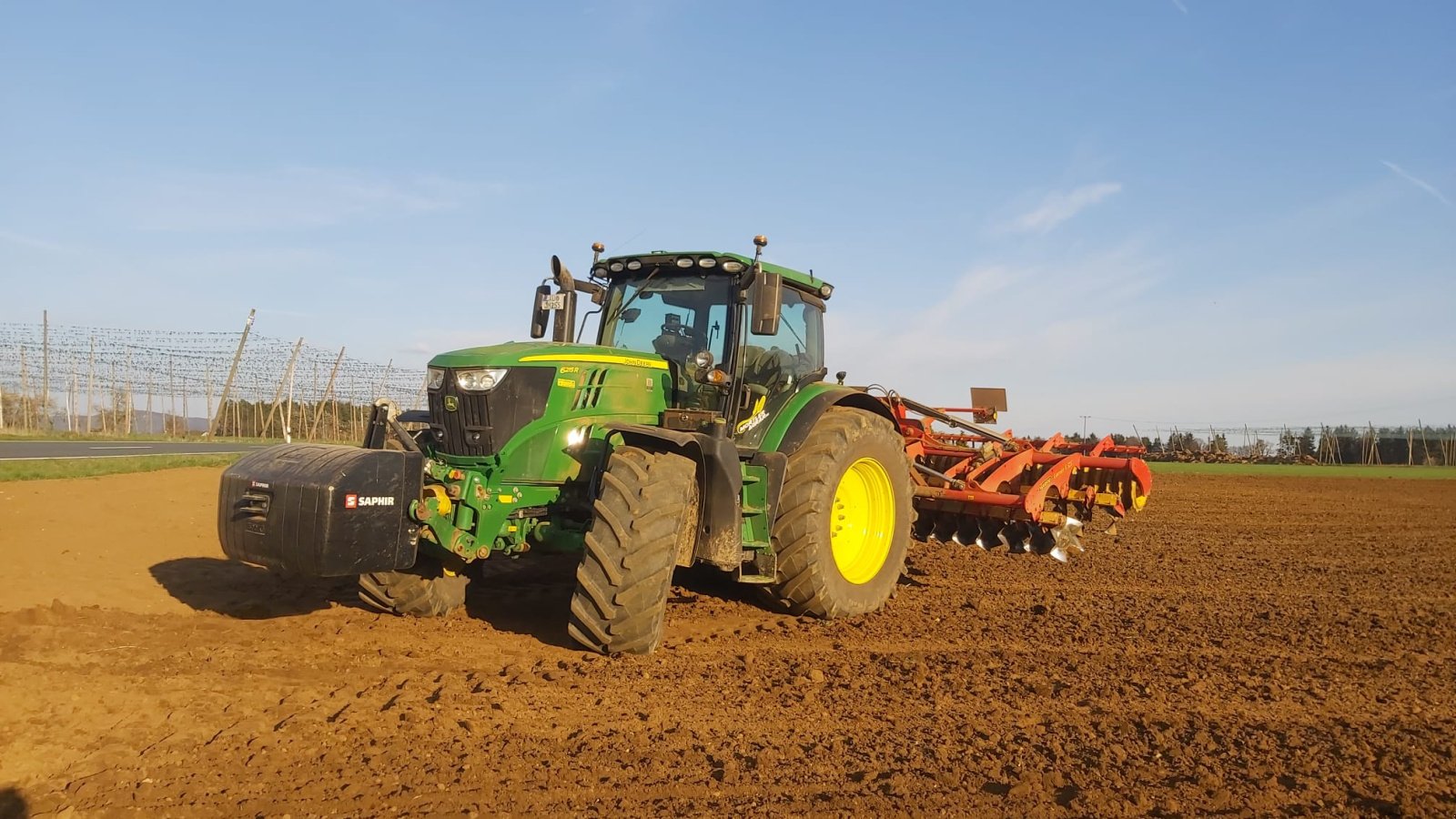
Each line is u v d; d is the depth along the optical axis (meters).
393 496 4.76
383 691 4.26
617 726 3.86
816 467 5.99
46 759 3.38
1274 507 16.78
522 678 4.51
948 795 3.24
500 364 5.31
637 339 6.46
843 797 3.20
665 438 5.10
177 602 5.99
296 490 4.61
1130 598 7.29
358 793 3.15
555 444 5.43
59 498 9.25
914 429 8.30
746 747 3.66
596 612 4.85
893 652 5.34
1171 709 4.30
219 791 3.15
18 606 5.65
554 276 6.40
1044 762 3.57
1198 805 3.21
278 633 5.25
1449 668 5.16
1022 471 8.00
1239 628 6.16
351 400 34.78
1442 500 18.88
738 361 6.00
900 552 6.83
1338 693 4.62
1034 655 5.31
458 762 3.42
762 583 5.90
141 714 3.84
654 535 4.83
